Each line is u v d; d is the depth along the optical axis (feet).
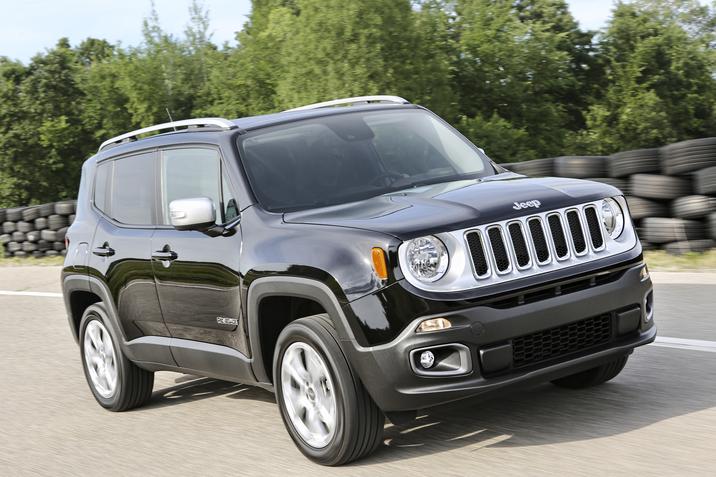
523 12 207.41
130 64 169.99
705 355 19.51
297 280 14.69
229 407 20.34
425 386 13.67
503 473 13.61
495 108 158.51
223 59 165.78
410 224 14.01
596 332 14.87
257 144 17.61
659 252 32.14
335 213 15.60
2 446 19.39
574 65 201.57
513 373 13.89
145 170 19.84
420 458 14.78
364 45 117.80
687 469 12.96
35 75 191.01
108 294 20.38
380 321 13.67
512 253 14.12
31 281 48.57
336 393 14.43
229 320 16.72
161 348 19.10
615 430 15.06
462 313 13.51
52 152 188.96
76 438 19.38
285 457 15.97
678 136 199.00
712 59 204.03
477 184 16.14
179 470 16.14
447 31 159.63
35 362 28.14
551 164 34.32
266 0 180.04
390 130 18.62
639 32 201.36
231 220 16.80
